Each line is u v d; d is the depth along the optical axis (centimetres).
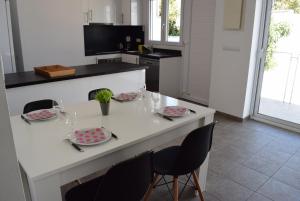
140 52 532
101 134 164
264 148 315
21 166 130
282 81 404
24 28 403
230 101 409
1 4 363
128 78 350
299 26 359
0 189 58
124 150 162
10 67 388
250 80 387
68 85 293
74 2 444
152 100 242
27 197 137
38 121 189
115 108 219
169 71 498
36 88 270
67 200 153
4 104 54
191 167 181
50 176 128
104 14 517
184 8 481
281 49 381
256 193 232
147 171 150
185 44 495
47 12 418
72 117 198
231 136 347
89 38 541
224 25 389
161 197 225
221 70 412
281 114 401
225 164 278
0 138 55
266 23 371
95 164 149
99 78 318
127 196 141
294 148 316
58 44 443
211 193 231
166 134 187
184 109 210
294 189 238
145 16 555
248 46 369
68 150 146
